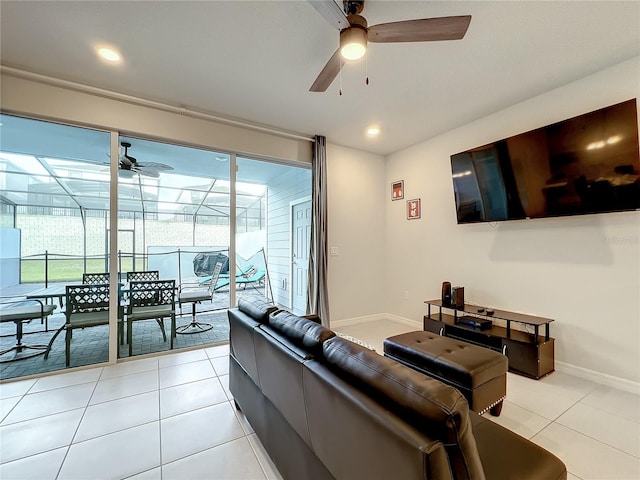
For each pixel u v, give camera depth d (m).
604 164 2.29
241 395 1.93
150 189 3.18
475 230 3.44
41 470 1.52
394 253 4.48
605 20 1.89
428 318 3.50
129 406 2.11
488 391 1.87
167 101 2.97
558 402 2.17
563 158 2.51
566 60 2.31
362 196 4.41
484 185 3.10
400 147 4.30
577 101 2.59
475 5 1.78
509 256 3.12
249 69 2.45
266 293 3.90
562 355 2.71
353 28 1.62
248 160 3.73
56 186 2.74
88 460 1.59
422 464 0.69
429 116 3.30
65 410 2.05
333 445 1.02
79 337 2.82
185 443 1.73
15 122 2.59
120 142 2.99
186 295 3.40
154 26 1.96
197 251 3.44
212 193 3.49
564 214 2.54
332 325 4.13
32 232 2.67
